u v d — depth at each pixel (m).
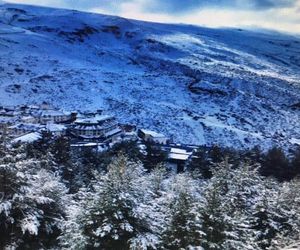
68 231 22.23
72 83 198.25
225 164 39.06
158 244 22.75
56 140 69.81
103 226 21.03
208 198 25.45
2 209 19.73
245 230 26.08
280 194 35.50
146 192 23.64
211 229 24.22
